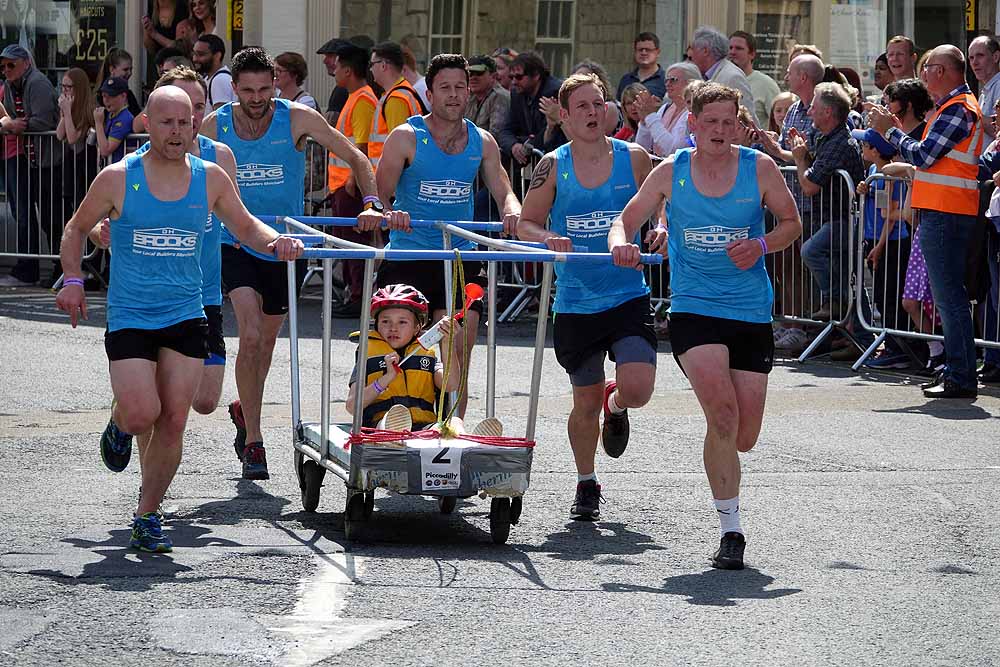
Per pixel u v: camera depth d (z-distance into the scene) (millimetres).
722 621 14461
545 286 17266
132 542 16703
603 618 14484
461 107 21125
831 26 46688
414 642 13594
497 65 39625
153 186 16359
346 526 17547
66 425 24203
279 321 21156
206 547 16938
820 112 31094
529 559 16859
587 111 18906
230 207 16875
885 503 19750
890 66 34062
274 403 26422
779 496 20141
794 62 32500
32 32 48406
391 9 45906
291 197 21844
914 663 13281
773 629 14227
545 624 14242
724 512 16688
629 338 18672
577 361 18859
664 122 35156
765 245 16672
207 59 39062
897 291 30766
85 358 30219
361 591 15273
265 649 13312
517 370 30125
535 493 20359
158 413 16328
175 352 16594
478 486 17125
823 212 31609
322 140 21609
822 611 14883
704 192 16906
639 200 17234
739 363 17062
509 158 36938
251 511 18984
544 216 19469
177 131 16234
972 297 27828
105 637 13586
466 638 13750
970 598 15453
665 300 34938
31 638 13523
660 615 14625
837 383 29391
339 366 29812
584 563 16703
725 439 16625
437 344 19578
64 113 39281
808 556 17141
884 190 30594
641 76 38875
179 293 16578
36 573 15625
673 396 27781
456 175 21375
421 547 17359
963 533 18250
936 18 47000
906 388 28828
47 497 19344
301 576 15805
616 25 45938
